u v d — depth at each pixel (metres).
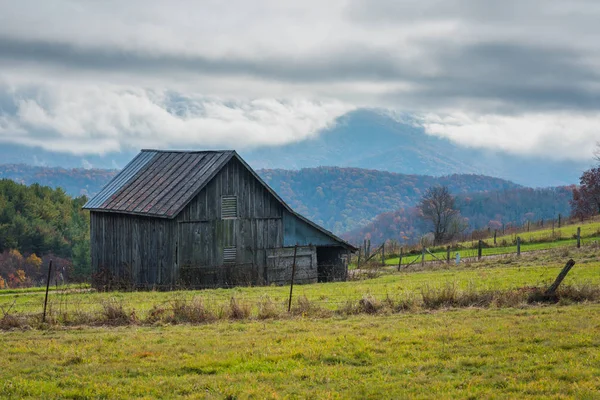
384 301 25.69
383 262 62.06
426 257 66.06
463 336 19.30
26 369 17.02
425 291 28.70
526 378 15.27
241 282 44.94
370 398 14.35
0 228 110.12
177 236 43.44
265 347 18.72
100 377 16.36
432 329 20.52
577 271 36.91
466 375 15.75
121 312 23.53
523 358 16.88
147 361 17.62
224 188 45.50
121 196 48.19
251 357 17.70
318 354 17.72
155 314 23.83
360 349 18.05
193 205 44.19
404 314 23.94
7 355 18.39
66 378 16.28
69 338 20.56
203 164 46.47
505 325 20.70
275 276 47.22
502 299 25.20
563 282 31.84
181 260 43.53
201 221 44.47
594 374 15.19
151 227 44.88
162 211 43.56
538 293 25.53
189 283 43.75
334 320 23.05
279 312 24.16
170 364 17.23
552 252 53.69
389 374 16.02
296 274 48.00
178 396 14.84
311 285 39.50
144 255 45.44
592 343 17.89
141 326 22.78
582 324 20.30
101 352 18.61
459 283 34.03
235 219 45.84
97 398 14.91
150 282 44.84
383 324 21.84
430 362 16.72
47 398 14.90
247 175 46.47
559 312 22.89
